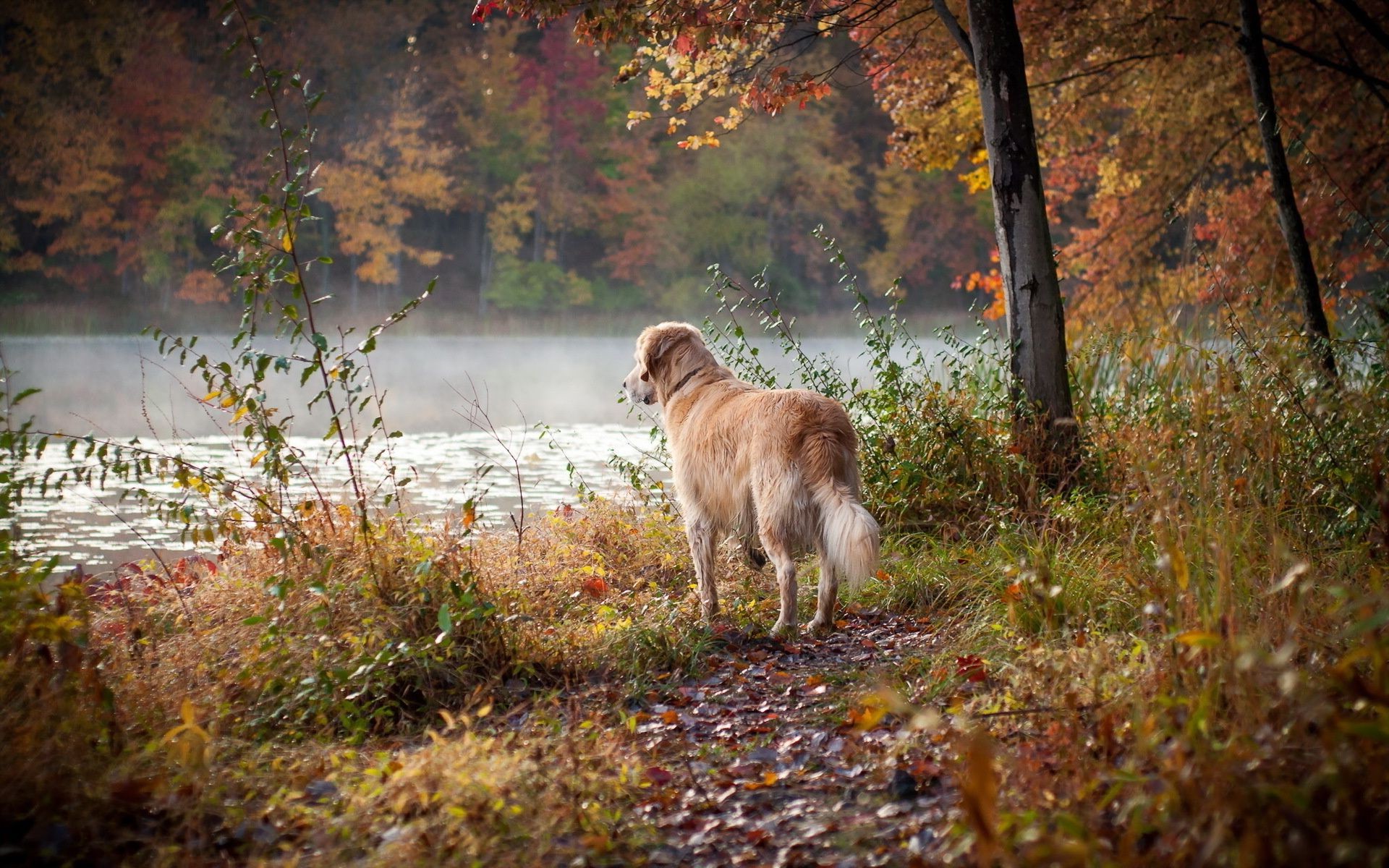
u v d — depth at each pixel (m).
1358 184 12.24
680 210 47.19
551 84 46.75
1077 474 6.93
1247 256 12.38
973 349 8.28
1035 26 11.87
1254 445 4.70
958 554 6.14
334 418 4.94
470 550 5.21
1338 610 3.38
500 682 4.41
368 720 4.07
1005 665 3.96
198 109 38.75
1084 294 14.60
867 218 54.03
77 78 37.38
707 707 4.41
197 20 42.19
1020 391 7.28
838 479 5.27
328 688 4.13
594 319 47.28
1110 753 2.99
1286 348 5.77
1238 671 2.87
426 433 15.22
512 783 3.23
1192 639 2.60
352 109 42.38
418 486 10.49
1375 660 2.42
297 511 5.09
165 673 4.18
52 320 36.50
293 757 3.66
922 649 4.99
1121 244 14.16
